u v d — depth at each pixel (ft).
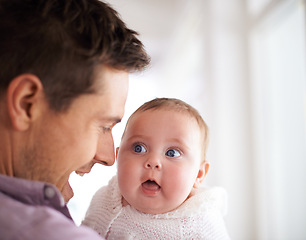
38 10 2.03
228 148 7.68
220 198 3.19
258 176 7.55
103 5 2.32
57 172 2.25
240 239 7.42
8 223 1.63
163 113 3.12
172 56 16.08
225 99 7.81
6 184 1.89
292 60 6.35
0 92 2.00
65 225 1.72
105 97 2.26
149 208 2.93
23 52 1.97
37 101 2.04
